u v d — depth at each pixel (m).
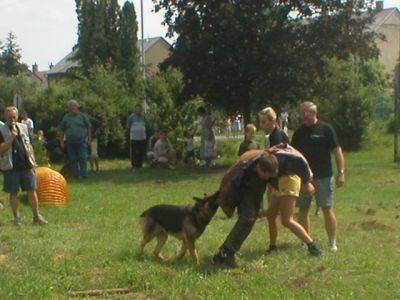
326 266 9.78
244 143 14.58
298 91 27.30
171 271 9.31
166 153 27.00
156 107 29.50
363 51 28.22
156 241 11.23
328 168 10.84
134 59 75.50
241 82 28.08
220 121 35.25
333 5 26.98
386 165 27.53
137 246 11.05
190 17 27.30
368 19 27.91
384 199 17.98
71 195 18.58
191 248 9.83
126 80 38.47
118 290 8.57
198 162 29.11
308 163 10.80
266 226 12.98
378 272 9.48
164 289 8.52
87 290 8.60
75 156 22.83
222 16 26.61
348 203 17.27
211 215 9.73
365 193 19.20
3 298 8.11
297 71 27.28
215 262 9.84
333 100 36.12
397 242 11.91
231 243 9.84
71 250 10.91
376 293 8.34
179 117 29.34
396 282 8.87
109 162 33.50
